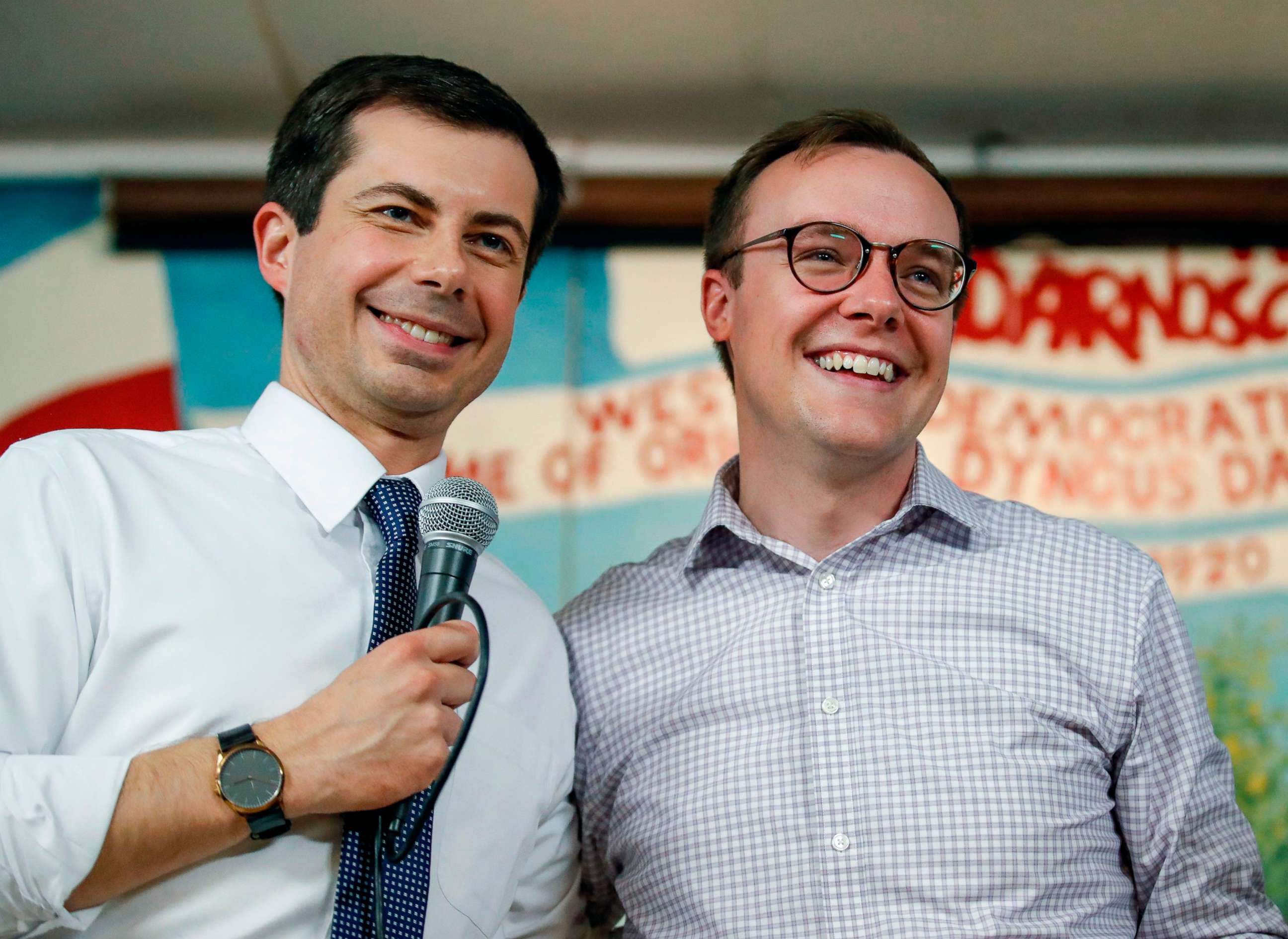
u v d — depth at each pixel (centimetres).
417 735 150
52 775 141
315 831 157
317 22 341
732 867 185
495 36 347
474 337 181
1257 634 359
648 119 381
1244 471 371
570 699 199
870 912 179
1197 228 380
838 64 354
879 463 197
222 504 170
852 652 192
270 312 383
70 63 356
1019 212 384
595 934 212
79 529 158
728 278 217
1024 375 378
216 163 391
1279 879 340
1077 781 187
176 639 158
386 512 173
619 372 381
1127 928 187
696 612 203
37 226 385
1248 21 330
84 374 377
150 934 149
